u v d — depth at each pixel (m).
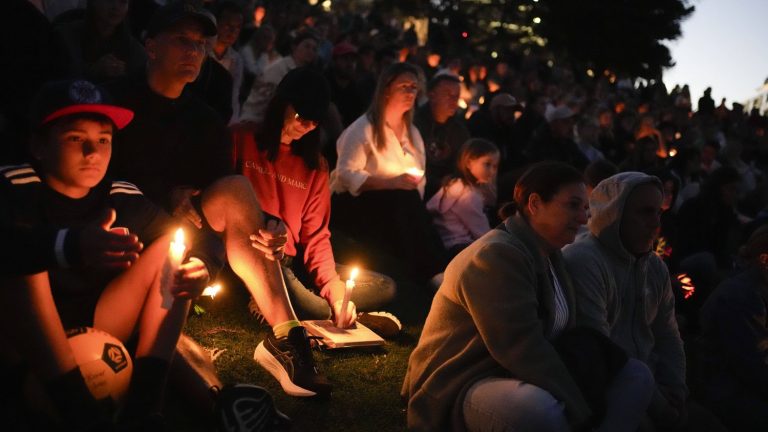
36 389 2.58
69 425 2.50
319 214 4.49
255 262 3.60
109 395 2.69
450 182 5.87
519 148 9.02
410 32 19.33
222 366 3.70
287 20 13.38
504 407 3.01
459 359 3.24
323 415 3.45
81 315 2.92
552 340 3.40
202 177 3.95
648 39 25.73
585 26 25.58
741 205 11.80
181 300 2.73
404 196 5.55
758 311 4.35
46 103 2.65
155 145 3.79
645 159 10.01
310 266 4.46
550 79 19.67
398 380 3.95
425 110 6.87
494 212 6.55
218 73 5.55
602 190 3.85
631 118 14.65
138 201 2.98
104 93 2.74
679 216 7.47
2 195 2.64
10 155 3.97
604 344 3.33
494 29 25.39
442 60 18.98
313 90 4.15
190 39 3.66
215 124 3.96
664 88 22.75
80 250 2.42
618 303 3.82
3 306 2.46
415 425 3.28
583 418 3.08
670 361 4.02
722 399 4.34
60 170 2.70
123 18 4.87
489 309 3.14
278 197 4.36
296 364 3.53
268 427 2.94
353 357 4.10
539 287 3.32
